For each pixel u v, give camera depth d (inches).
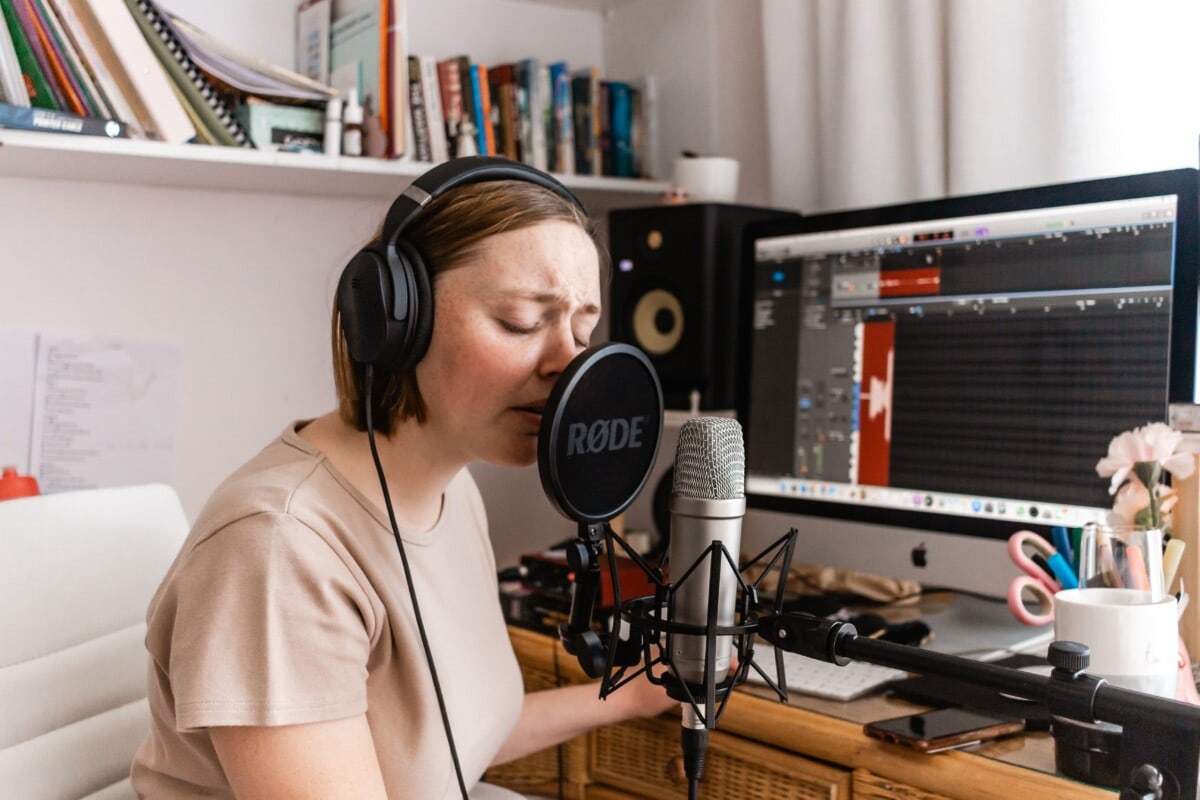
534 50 78.7
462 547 40.1
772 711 40.9
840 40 65.7
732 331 65.7
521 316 30.9
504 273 30.6
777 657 28.2
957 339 51.0
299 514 32.1
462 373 31.3
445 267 31.1
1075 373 46.9
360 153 61.2
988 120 58.6
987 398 49.9
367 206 72.6
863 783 38.7
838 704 41.3
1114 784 32.8
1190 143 52.7
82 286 63.2
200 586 31.0
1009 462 49.0
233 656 30.1
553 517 81.2
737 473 27.7
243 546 31.0
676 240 65.4
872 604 55.0
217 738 30.3
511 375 31.0
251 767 29.8
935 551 51.1
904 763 36.6
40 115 50.6
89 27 53.4
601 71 82.7
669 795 46.7
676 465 28.1
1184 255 43.8
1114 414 45.8
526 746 44.3
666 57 78.5
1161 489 41.9
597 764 50.3
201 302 67.1
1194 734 21.5
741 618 28.2
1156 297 44.7
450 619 37.6
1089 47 54.6
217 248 67.4
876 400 54.1
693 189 68.6
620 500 30.0
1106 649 35.8
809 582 58.4
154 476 65.7
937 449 51.6
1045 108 56.9
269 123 59.3
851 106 64.9
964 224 50.7
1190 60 52.6
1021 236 48.8
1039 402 48.1
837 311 55.8
